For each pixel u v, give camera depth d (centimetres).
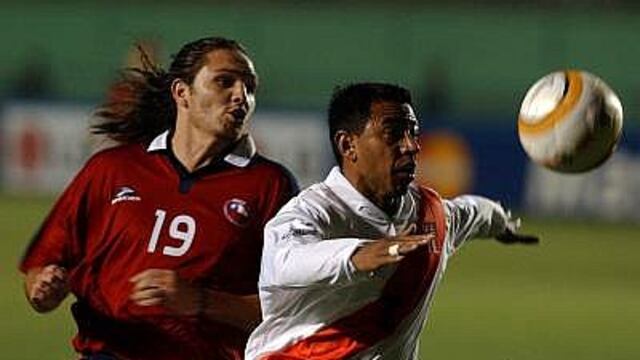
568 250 7838
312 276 1872
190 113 2384
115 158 2416
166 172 2392
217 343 2358
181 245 2358
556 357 4550
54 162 9594
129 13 10800
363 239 1961
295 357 2020
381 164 1998
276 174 2403
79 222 2423
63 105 9569
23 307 5316
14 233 7462
